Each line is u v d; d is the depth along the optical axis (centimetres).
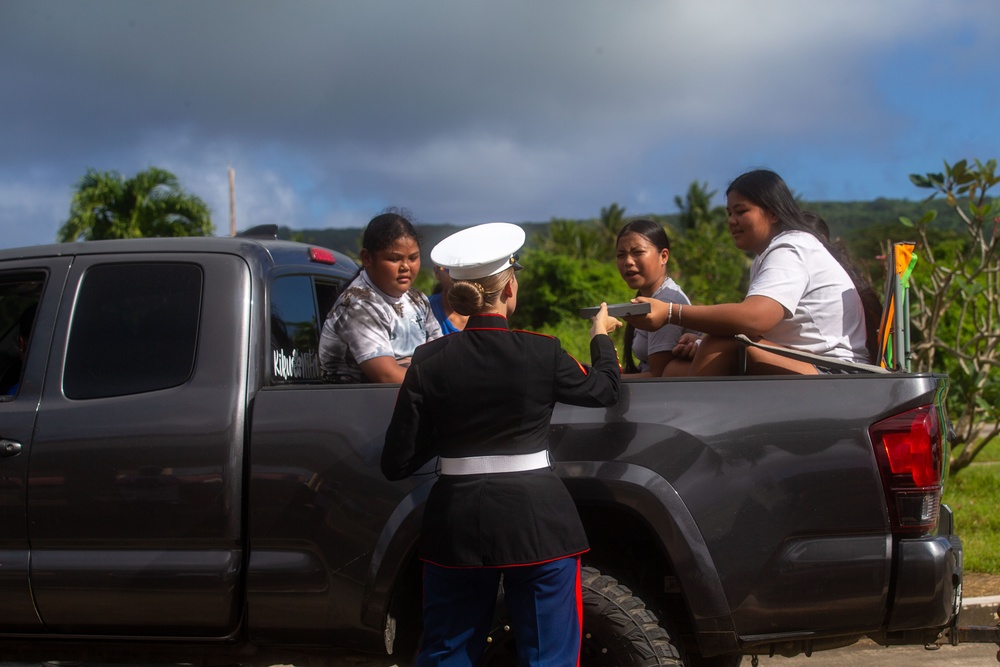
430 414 276
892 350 328
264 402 320
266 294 343
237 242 351
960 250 796
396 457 276
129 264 349
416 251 364
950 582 287
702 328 329
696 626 288
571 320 2373
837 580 284
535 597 270
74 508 327
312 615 312
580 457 295
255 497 315
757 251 372
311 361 392
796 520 285
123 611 324
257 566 314
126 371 337
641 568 324
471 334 278
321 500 310
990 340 786
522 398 270
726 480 288
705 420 291
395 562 301
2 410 339
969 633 306
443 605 275
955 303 1057
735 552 286
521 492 266
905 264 329
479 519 265
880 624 288
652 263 418
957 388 788
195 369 329
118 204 2255
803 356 318
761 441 288
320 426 313
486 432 270
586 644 302
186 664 334
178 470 320
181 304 340
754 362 332
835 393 290
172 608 320
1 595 332
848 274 364
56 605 329
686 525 287
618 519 324
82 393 337
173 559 321
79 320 347
